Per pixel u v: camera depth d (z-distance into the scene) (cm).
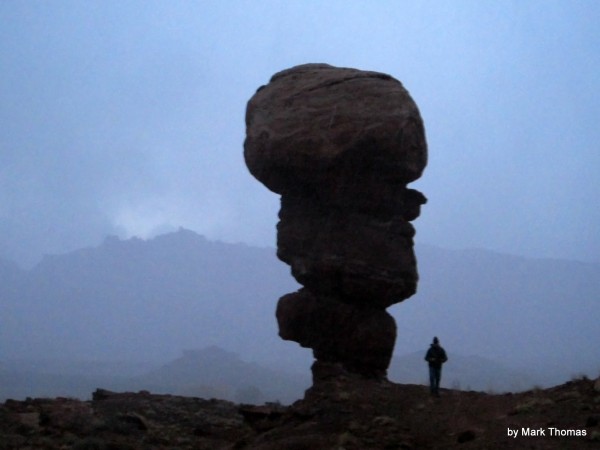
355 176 2258
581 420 1498
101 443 1838
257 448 1669
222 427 2338
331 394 1998
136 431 2188
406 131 2228
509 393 1928
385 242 2308
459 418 1742
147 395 2883
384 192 2302
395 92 2269
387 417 1770
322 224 2327
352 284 2266
